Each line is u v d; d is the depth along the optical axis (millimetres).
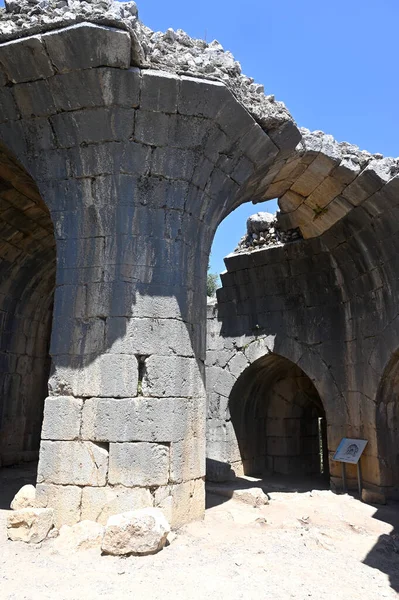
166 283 5961
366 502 7980
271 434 12719
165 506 5395
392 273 8078
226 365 11602
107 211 6008
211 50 6582
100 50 5406
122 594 3773
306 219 9656
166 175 6090
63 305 5949
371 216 8133
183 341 5949
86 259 5988
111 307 5762
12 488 8016
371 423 8531
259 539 5418
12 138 6281
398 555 5270
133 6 5945
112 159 5957
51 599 3664
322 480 11898
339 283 9867
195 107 5898
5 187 8430
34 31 5508
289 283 10742
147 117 5859
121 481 5316
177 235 6141
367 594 4082
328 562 4809
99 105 5781
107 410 5496
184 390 5859
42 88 5789
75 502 5344
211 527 5684
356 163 7855
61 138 6035
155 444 5500
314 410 13438
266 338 11016
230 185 6852
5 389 10133
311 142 7605
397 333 7895
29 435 10891
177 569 4305
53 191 6223
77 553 4633
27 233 9680
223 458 11242
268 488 10055
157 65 5875
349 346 9562
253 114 6520
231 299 11703
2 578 4051
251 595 3863
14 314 10422
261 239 10938
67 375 5730
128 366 5613
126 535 4613
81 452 5465
